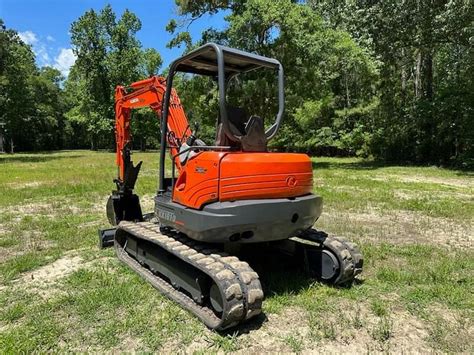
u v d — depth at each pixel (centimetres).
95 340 376
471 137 2102
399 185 1394
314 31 2000
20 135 5719
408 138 2495
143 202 1062
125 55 4700
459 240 714
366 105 2897
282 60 2016
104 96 4781
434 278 518
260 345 368
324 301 453
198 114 2031
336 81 3025
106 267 566
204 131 1966
